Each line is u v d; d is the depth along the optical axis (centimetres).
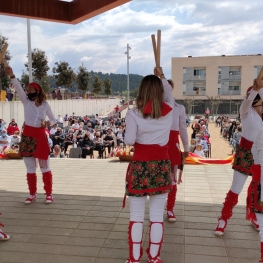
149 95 253
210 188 524
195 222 383
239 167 335
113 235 350
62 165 708
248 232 355
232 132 1891
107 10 449
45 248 322
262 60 4638
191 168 666
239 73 4719
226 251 313
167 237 343
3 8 450
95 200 468
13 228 371
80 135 1414
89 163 727
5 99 1869
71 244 330
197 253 309
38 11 480
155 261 273
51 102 2459
